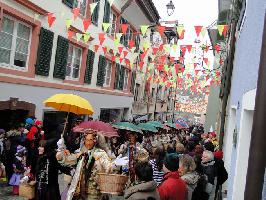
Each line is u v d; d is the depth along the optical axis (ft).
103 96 64.08
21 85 37.09
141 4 69.82
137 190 12.63
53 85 44.16
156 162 19.98
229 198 19.60
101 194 15.08
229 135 34.32
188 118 218.38
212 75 76.69
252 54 15.55
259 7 14.35
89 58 55.06
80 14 50.90
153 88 114.83
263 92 6.92
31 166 18.92
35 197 18.35
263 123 6.86
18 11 35.09
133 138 22.00
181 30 30.76
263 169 6.80
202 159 20.89
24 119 39.04
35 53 39.34
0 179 31.24
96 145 15.37
